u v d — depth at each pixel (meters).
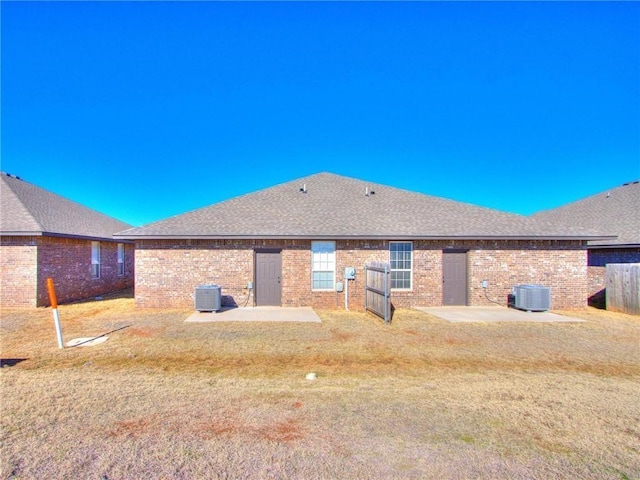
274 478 3.12
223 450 3.56
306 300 13.48
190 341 8.49
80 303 14.88
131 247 21.61
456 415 4.44
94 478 3.11
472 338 8.95
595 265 15.91
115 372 6.35
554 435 3.96
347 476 3.16
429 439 3.83
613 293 13.12
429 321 10.98
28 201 16.22
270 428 4.04
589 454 3.57
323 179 18.58
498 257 13.85
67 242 15.48
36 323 10.57
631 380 6.05
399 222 14.43
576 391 5.38
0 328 9.89
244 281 13.38
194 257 13.28
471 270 13.78
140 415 4.38
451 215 15.27
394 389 5.42
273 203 15.97
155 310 12.77
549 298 12.66
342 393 5.21
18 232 13.41
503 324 10.61
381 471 3.24
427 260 13.79
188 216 14.50
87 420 4.23
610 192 20.27
